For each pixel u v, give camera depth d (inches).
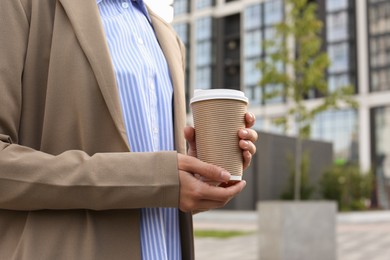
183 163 40.7
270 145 800.9
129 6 53.7
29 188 39.6
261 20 1549.0
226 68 1690.5
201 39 1712.6
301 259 268.2
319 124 1467.8
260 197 792.9
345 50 1408.7
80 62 44.7
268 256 276.4
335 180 802.2
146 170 40.2
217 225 669.3
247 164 44.6
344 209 792.9
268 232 277.6
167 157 40.7
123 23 50.9
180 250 51.3
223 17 1697.8
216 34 1705.2
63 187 39.5
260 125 1521.9
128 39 50.4
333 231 274.5
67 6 45.7
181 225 52.1
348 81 1398.9
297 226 270.2
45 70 46.1
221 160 42.1
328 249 272.4
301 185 743.7
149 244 45.9
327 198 800.3
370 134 1387.8
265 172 792.9
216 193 40.0
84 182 39.6
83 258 41.7
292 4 462.9
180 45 62.6
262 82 482.0
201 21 1721.2
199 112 43.0
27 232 42.1
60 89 44.6
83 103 44.1
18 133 44.9
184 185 40.1
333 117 1448.1
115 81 44.8
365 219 760.3
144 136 47.8
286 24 462.3
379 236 515.5
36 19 46.1
